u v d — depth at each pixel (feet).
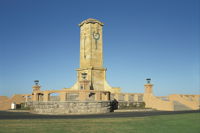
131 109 149.79
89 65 188.55
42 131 61.00
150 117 96.78
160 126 72.59
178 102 179.11
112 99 160.86
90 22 193.36
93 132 61.26
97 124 74.49
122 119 88.63
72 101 122.11
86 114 117.50
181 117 96.94
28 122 78.07
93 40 193.06
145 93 175.01
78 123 76.28
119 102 160.15
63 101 121.80
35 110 132.57
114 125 72.95
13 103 165.17
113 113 125.18
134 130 65.26
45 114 118.52
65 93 122.83
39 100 141.49
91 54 190.39
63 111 121.29
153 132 63.10
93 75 187.52
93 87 184.75
